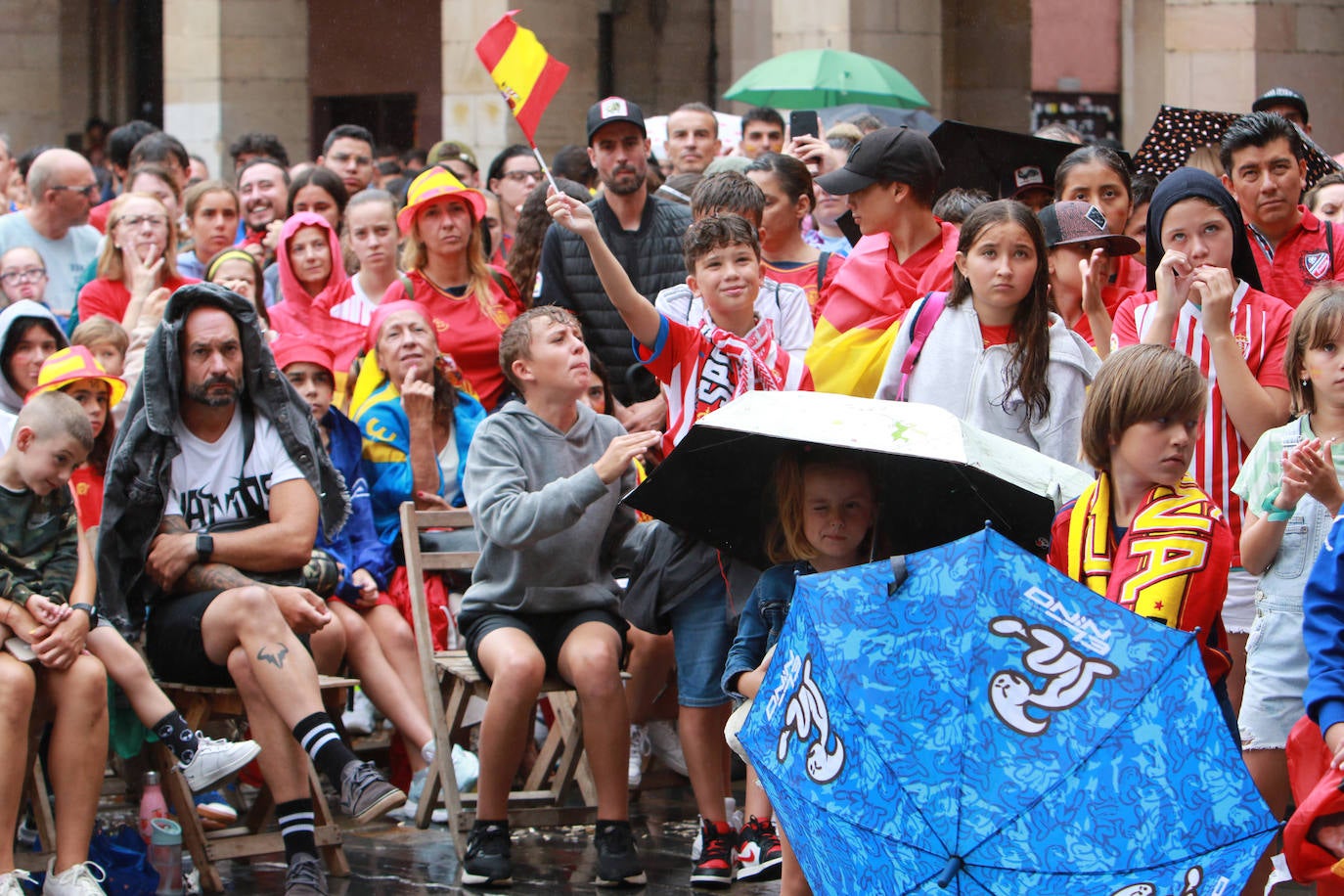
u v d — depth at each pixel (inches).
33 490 243.9
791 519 203.2
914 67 630.5
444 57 743.1
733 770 317.4
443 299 353.1
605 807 254.2
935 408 192.5
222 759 248.4
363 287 381.1
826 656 160.9
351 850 275.6
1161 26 1016.2
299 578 272.1
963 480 196.2
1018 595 156.3
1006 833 149.9
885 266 275.4
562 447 265.3
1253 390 228.4
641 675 277.0
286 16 844.0
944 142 366.9
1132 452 176.4
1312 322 209.6
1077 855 148.6
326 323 377.1
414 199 350.0
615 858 251.9
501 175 479.2
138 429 260.8
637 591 256.7
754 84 588.4
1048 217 273.9
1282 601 213.3
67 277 442.0
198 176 613.3
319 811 261.9
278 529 265.7
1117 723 151.9
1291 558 212.7
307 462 271.7
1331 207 346.9
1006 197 368.2
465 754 294.5
